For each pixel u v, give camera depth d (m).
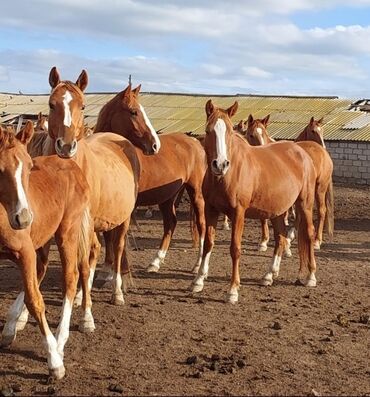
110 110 9.35
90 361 5.94
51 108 7.08
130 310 7.83
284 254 12.34
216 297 8.74
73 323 7.07
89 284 6.95
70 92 7.11
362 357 6.36
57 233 5.97
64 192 5.92
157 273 10.26
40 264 6.55
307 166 9.81
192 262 11.37
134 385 5.36
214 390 5.32
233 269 8.57
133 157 8.53
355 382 5.63
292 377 5.70
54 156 6.26
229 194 8.48
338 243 14.38
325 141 27.47
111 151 8.07
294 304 8.50
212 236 9.04
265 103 36.16
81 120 7.25
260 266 11.15
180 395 5.18
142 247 12.95
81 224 6.19
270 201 8.98
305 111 33.72
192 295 8.78
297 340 6.86
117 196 7.66
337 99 35.47
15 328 6.22
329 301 8.78
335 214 19.42
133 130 9.19
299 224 9.84
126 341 6.59
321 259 12.20
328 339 6.89
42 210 5.58
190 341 6.68
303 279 10.09
